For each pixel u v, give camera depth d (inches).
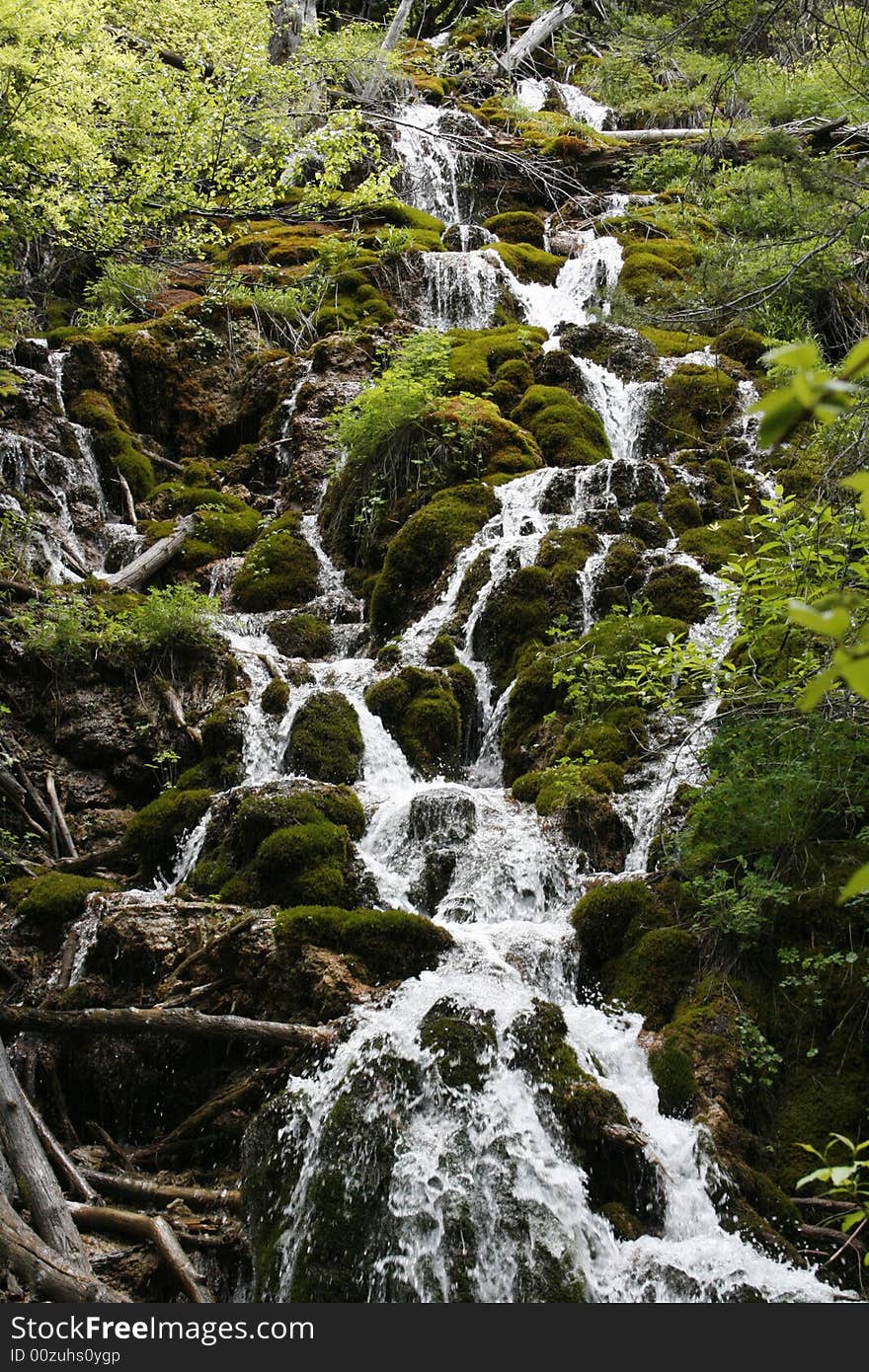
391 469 515.8
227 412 628.1
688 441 550.9
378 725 402.9
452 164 868.0
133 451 586.2
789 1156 265.3
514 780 380.2
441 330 683.4
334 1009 278.2
